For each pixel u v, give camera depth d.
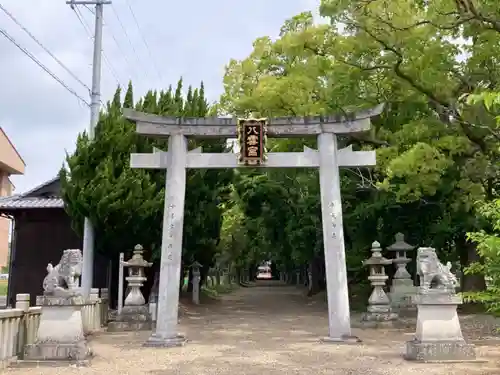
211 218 24.06
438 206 21.59
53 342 10.64
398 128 19.31
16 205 23.72
